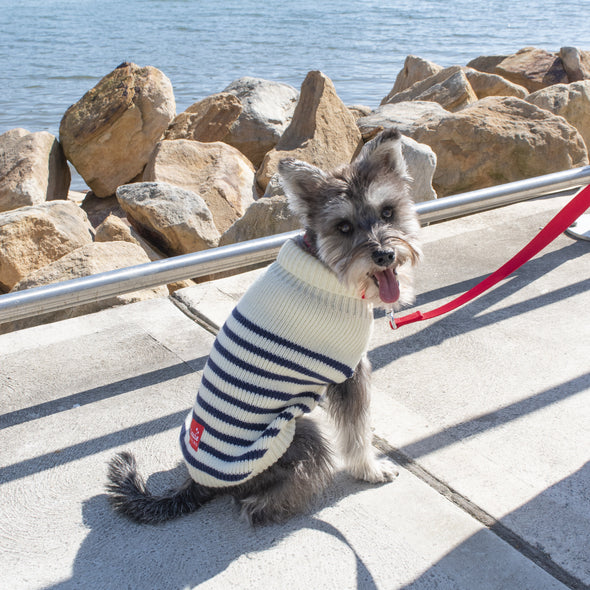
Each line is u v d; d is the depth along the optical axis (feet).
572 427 3.17
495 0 78.43
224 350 2.72
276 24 49.88
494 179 7.04
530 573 2.40
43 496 2.89
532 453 3.01
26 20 55.88
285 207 5.73
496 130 6.97
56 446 3.19
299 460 2.70
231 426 2.64
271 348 2.65
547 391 3.44
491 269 4.85
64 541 2.65
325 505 2.81
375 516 2.72
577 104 8.14
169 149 7.39
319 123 7.36
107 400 3.52
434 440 3.14
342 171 3.09
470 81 9.71
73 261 5.01
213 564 2.52
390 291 2.85
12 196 7.20
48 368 3.80
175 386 3.63
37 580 2.47
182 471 3.04
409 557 2.50
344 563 2.49
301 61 28.73
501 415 3.28
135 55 31.55
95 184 8.45
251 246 4.12
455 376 3.62
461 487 2.84
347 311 2.78
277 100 9.19
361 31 44.04
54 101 19.33
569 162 6.98
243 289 4.72
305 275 2.76
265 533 2.66
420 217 4.66
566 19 53.01
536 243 3.40
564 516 2.65
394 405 3.40
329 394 2.99
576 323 4.07
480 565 2.45
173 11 64.95
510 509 2.70
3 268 5.47
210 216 6.28
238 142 8.62
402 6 69.87
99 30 45.98
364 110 9.17
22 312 3.52
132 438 3.24
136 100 8.33
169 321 4.32
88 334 4.16
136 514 2.71
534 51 11.32
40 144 7.86
